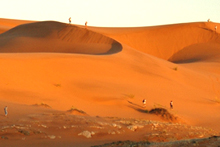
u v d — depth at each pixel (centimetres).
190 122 5112
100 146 2191
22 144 2603
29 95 5044
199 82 8369
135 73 7675
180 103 6256
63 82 6119
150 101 5947
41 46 12444
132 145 2022
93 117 3853
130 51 10031
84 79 6500
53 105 4812
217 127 4969
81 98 5556
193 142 1769
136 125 3553
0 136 2723
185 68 9562
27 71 6094
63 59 7181
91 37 12338
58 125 3188
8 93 4947
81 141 2844
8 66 6012
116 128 3375
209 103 6675
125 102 5606
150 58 9244
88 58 7750
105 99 5572
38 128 3036
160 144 1884
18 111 3725
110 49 11188
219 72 10581
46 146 2606
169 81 7638
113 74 7262
